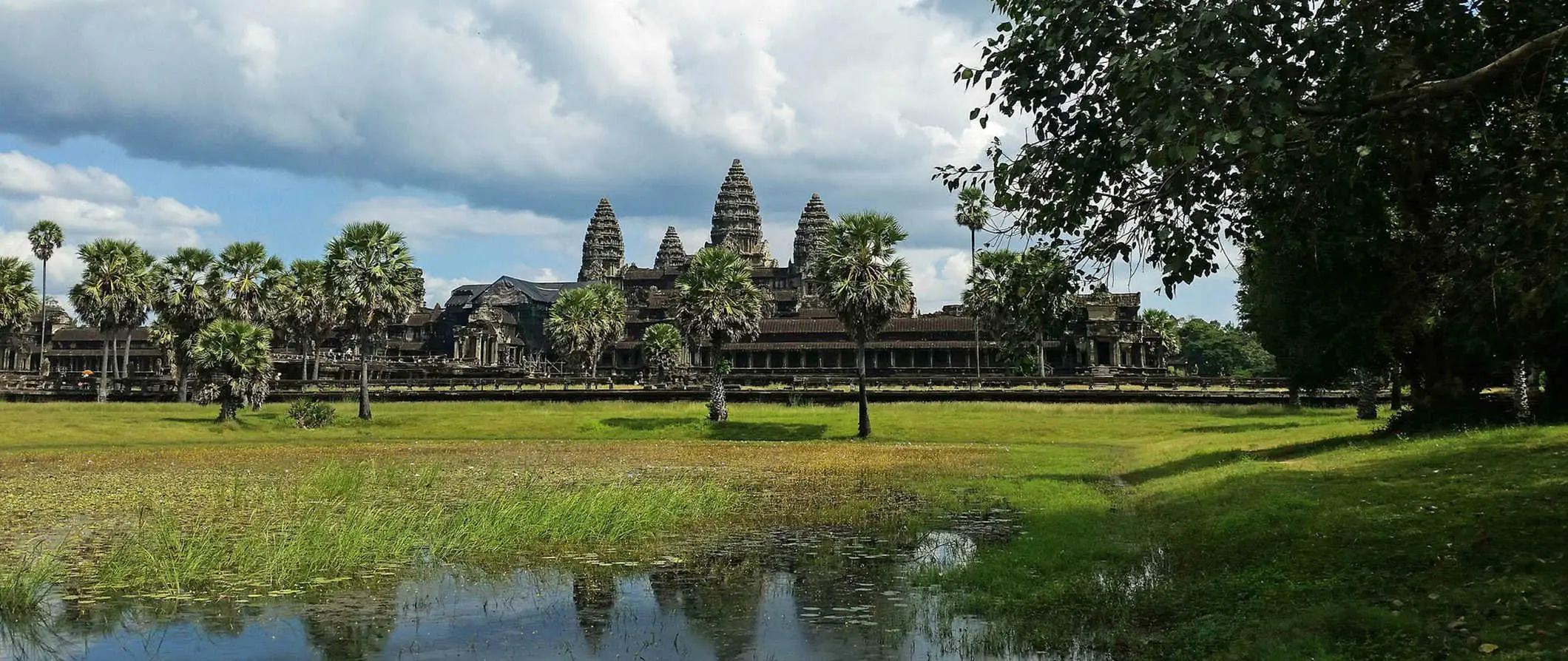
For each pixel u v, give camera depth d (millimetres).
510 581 18656
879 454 51062
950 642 14031
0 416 70750
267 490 33312
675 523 25969
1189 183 13266
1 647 14320
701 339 71250
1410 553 15148
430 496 31672
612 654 13867
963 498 30781
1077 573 17828
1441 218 18578
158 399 95812
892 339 131000
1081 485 33469
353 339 148000
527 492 30281
